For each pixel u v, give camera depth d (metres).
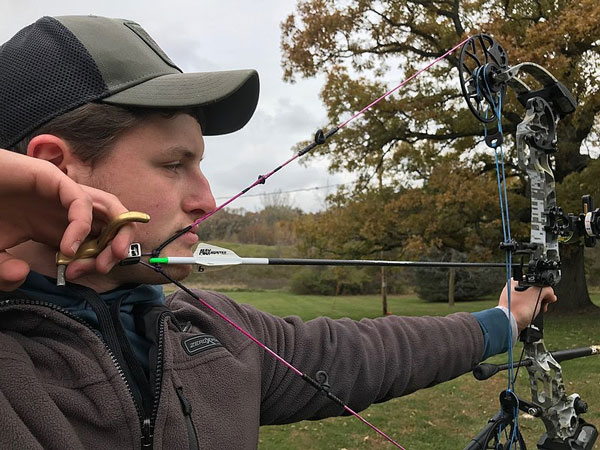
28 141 0.85
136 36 0.94
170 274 0.94
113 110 0.85
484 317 1.55
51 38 0.85
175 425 0.87
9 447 0.67
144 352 0.95
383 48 13.42
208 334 1.08
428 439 4.59
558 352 1.72
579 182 11.60
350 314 16.14
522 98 1.72
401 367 1.38
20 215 0.67
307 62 13.11
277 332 1.29
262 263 1.07
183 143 0.92
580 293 13.77
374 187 14.61
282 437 4.66
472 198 12.21
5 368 0.73
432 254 19.00
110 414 0.80
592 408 4.99
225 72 0.92
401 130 13.33
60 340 0.83
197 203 0.96
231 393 1.00
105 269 0.75
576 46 10.93
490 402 5.53
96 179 0.86
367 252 14.70
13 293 0.83
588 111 11.59
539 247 1.57
